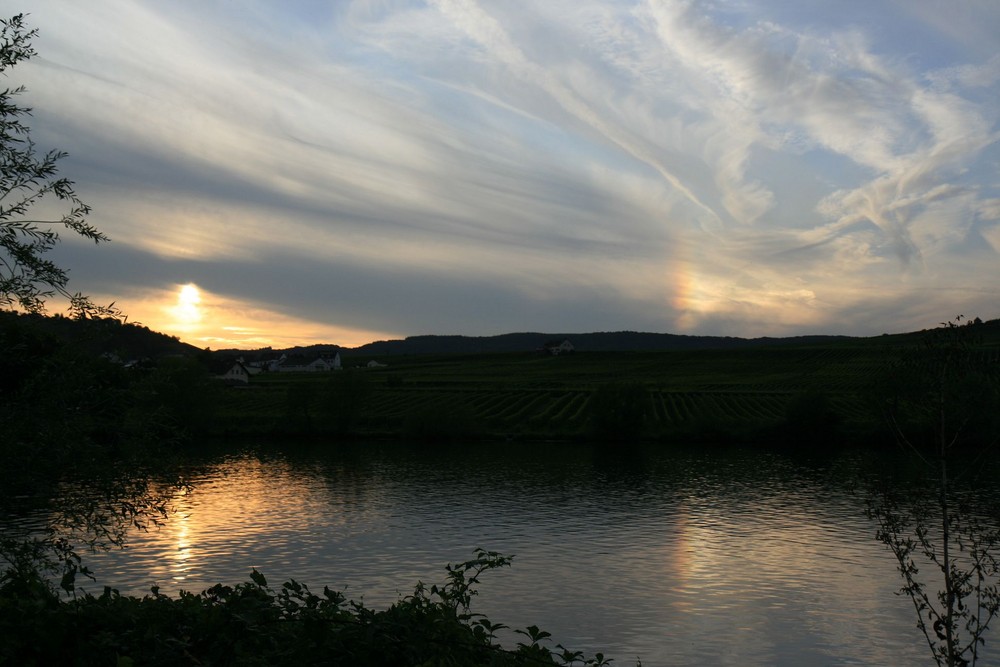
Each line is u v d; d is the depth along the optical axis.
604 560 44.62
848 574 41.84
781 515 57.81
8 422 10.62
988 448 11.44
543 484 71.38
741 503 62.62
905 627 33.47
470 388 154.38
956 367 11.53
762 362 199.62
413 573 41.31
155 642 7.74
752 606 36.34
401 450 95.31
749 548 47.59
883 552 46.44
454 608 8.64
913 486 11.96
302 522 53.78
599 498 64.56
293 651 7.57
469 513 57.84
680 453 94.62
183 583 38.16
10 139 10.77
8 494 10.66
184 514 55.81
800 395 103.25
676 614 35.09
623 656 29.94
